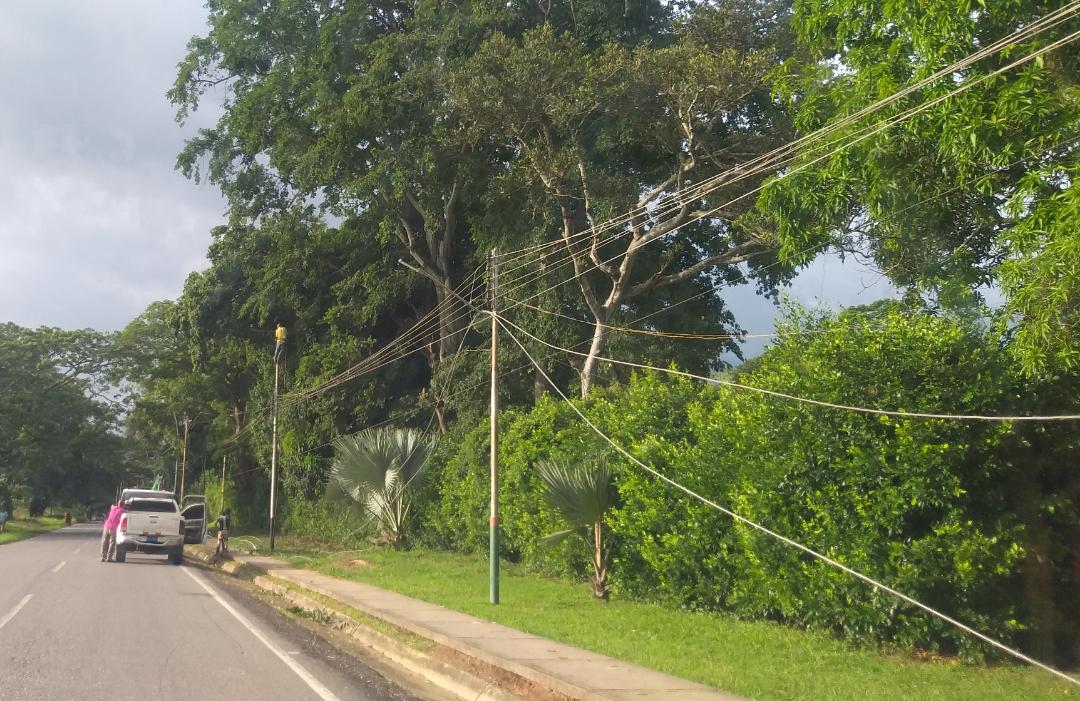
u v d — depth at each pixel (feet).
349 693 30.68
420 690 33.35
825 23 45.09
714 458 46.57
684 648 37.65
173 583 68.74
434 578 68.80
